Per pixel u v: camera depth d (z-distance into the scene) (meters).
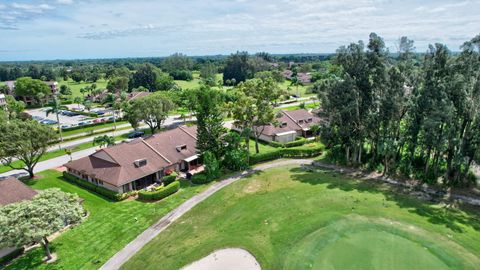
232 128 80.31
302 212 37.88
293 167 54.28
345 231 33.31
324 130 53.75
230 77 193.88
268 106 56.78
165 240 33.47
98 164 49.22
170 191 45.00
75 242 33.69
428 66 42.31
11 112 92.19
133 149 51.41
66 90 166.62
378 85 47.09
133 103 78.38
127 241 33.62
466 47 39.38
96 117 112.88
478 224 34.00
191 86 181.38
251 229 34.75
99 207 41.91
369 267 27.47
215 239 33.12
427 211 37.03
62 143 74.81
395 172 48.91
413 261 28.14
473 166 46.97
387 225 34.22
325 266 27.84
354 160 53.09
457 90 39.72
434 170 44.75
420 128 43.56
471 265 27.50
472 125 40.25
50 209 28.95
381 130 49.28
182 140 58.69
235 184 47.59
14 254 31.58
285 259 29.20
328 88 50.94
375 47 46.31
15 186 38.94
